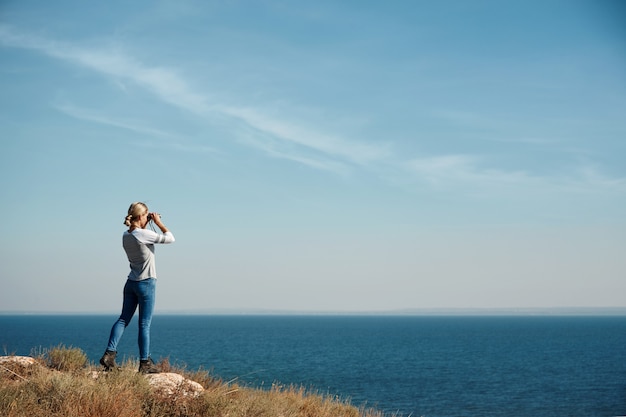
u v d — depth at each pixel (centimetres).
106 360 784
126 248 789
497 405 3753
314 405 978
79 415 629
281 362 6438
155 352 6756
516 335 17512
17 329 16212
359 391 4197
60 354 886
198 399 724
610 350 10425
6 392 634
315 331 19775
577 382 5319
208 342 10812
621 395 4341
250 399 809
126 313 816
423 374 5888
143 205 801
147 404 693
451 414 3294
